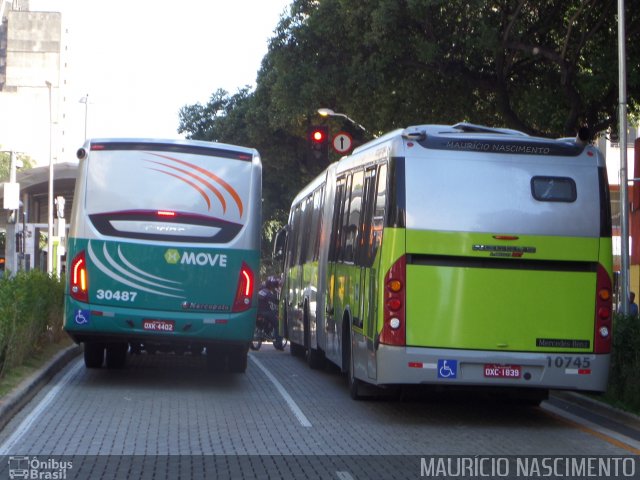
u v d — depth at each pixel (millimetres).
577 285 12234
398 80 27391
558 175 12305
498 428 12312
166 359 21406
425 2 23766
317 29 27281
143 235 15336
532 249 12141
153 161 15492
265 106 45969
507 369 12055
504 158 12281
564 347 12148
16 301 15367
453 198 12156
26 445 10211
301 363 21859
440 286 12070
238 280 15516
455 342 12031
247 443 10664
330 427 12062
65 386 15414
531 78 27703
